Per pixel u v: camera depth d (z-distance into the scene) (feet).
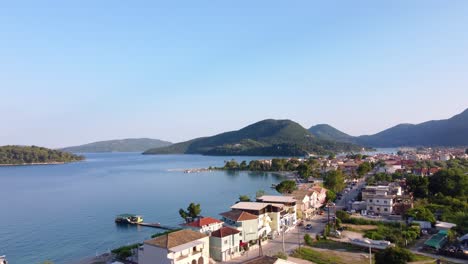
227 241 299.58
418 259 281.33
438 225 369.09
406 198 495.82
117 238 424.87
